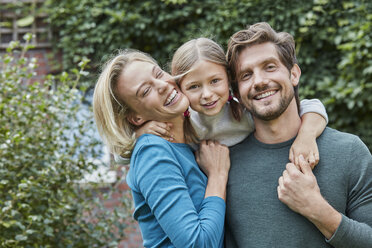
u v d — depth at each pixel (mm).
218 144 1762
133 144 1673
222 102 1642
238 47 1652
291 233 1568
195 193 1623
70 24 4535
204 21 4309
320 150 1624
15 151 2631
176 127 1711
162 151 1580
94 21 4527
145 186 1539
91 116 3123
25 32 4684
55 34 4680
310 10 4125
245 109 1761
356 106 3969
